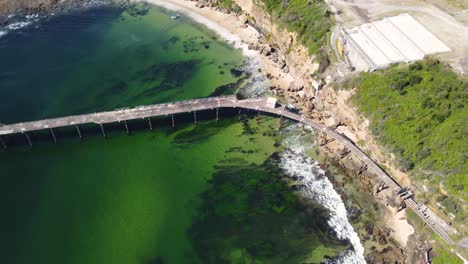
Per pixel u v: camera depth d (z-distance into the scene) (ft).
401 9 324.80
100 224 242.78
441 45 282.97
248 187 260.01
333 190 254.68
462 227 207.92
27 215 248.11
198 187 262.06
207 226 239.50
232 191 258.16
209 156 280.92
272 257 222.89
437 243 212.23
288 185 259.80
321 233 233.14
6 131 282.36
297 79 329.52
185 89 334.03
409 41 287.89
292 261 220.84
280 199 251.80
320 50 307.99
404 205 233.55
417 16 314.55
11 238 236.43
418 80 254.88
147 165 276.62
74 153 285.02
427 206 224.74
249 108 299.38
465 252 201.36
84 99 324.19
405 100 251.60
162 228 239.71
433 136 232.73
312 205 247.50
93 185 265.34
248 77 344.49
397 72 264.52
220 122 303.07
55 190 262.26
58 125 287.07
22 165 277.85
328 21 318.86
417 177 230.27
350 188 253.65
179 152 284.20
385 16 317.83
